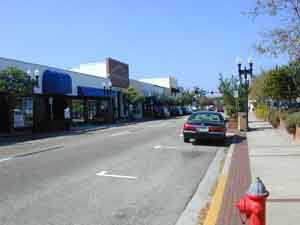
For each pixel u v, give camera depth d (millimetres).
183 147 17828
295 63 15156
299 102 35406
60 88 35125
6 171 11367
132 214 7328
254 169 10820
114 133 26562
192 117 19859
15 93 26906
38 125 30516
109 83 47469
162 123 40375
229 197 8047
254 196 4141
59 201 8125
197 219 7016
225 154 15688
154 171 11703
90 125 39188
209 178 10773
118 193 8906
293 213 6574
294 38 12625
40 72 33781
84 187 9422
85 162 13172
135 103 57969
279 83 31656
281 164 11539
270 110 33531
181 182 10211
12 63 30266
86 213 7336
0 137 24953
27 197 8406
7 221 6801
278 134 21750
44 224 6668
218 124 18906
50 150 16484
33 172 11234
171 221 6934
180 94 101125
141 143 19406
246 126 25312
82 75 43344
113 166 12445
